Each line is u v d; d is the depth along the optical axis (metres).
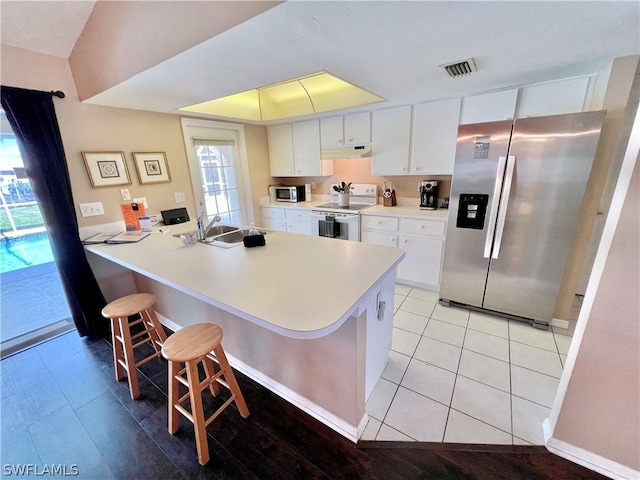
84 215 2.29
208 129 3.19
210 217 3.18
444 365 1.89
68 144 2.16
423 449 1.35
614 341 1.08
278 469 1.29
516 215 2.13
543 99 2.18
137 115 2.55
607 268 1.04
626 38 1.38
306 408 1.57
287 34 1.19
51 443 1.44
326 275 1.37
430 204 3.02
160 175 2.77
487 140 2.10
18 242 4.25
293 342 1.48
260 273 1.42
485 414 1.52
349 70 1.73
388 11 1.04
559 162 1.91
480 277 2.43
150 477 1.27
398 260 1.59
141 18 1.44
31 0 1.62
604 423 1.18
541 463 1.27
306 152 3.63
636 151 0.94
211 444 1.41
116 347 1.80
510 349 2.04
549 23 1.20
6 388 1.80
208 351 1.27
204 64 1.49
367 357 1.50
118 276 2.58
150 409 1.63
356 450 1.36
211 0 1.15
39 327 2.50
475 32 1.26
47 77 2.01
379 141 3.07
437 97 2.57
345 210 3.23
